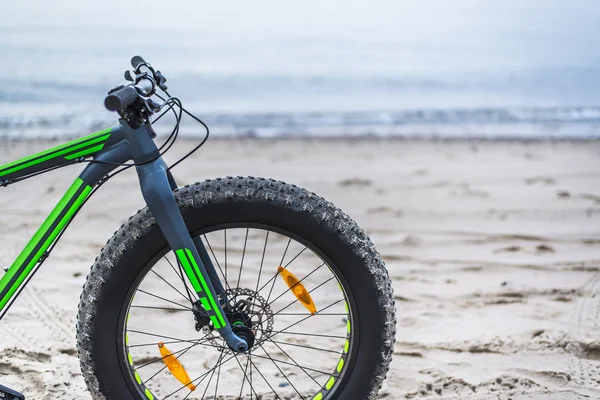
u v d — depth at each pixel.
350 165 6.99
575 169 6.90
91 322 2.14
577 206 5.54
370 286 2.14
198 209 2.09
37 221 4.90
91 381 2.18
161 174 2.08
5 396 2.22
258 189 2.12
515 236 4.77
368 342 2.17
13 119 8.59
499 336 3.18
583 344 3.04
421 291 3.76
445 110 10.23
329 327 3.35
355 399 2.20
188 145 7.71
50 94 10.11
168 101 2.14
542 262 4.24
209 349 3.11
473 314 3.44
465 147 7.99
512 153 7.67
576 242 4.63
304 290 2.28
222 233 4.71
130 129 2.07
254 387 2.79
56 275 3.94
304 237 2.13
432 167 6.95
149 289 3.77
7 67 11.93
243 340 2.13
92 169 2.08
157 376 2.88
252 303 2.23
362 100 10.81
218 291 2.19
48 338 3.16
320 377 2.88
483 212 5.37
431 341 3.14
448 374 2.85
